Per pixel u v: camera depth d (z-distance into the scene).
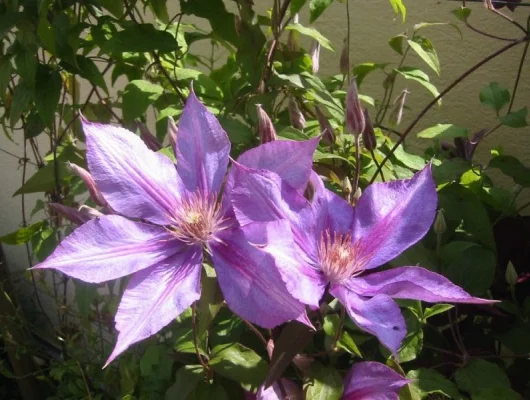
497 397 0.36
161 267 0.31
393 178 0.48
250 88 0.52
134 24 0.51
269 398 0.33
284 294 0.27
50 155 0.64
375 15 0.68
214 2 0.53
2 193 0.98
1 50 0.54
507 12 0.62
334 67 0.72
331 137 0.45
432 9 0.65
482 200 0.52
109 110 0.59
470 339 0.44
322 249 0.30
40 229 0.58
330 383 0.33
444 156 0.59
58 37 0.51
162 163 0.33
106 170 0.31
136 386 0.52
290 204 0.30
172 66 0.61
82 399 0.73
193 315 0.33
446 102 0.68
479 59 0.65
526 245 0.47
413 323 0.38
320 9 0.46
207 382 0.37
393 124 0.52
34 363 0.83
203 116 0.32
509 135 0.66
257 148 0.30
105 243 0.30
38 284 0.91
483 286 0.41
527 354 0.41
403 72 0.56
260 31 0.49
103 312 0.68
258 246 0.27
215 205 0.32
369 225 0.32
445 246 0.43
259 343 0.41
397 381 0.32
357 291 0.30
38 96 0.51
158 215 0.32
